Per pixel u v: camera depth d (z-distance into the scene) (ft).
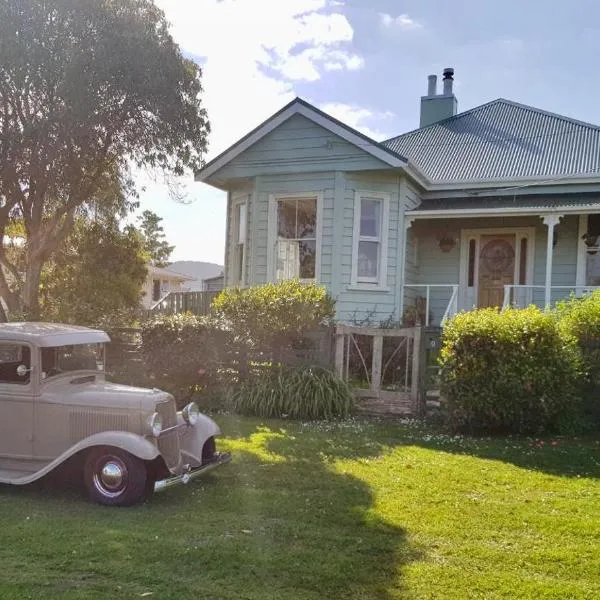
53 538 14.32
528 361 26.96
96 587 11.82
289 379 31.07
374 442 25.39
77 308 45.16
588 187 46.65
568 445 25.36
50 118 37.17
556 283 47.11
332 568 12.89
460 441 25.95
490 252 49.70
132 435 17.07
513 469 21.33
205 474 20.25
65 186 40.65
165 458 18.22
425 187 49.16
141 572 12.51
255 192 46.03
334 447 24.31
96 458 17.25
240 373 32.60
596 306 29.84
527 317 27.99
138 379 33.55
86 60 36.63
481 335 27.37
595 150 51.34
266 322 32.40
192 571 12.64
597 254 46.09
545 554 13.89
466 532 15.21
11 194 40.16
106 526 15.28
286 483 19.26
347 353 33.71
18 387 18.21
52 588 11.73
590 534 15.21
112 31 37.27
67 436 17.90
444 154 55.83
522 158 52.06
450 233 50.29
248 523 15.61
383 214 44.83
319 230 44.32
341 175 43.78
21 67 36.06
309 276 44.86
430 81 67.51
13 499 17.67
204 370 32.94
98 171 42.37
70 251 58.13
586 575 12.91
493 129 60.08
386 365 34.53
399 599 11.65
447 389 27.76
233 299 34.55
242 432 26.94
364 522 15.76
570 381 27.78
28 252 43.78
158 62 39.19
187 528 15.17
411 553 13.84
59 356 18.99
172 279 128.98
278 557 13.38
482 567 13.16
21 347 18.33
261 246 45.93
